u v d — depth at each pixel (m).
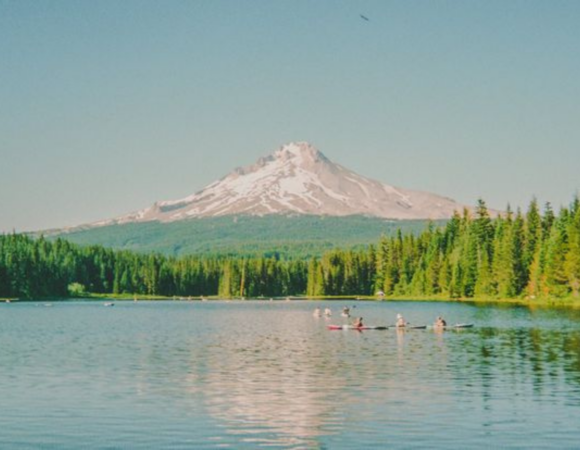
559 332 109.81
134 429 46.53
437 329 119.62
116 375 68.19
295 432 45.56
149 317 174.38
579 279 182.38
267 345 96.88
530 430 45.50
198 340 106.00
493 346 90.88
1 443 43.62
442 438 43.88
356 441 43.47
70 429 46.56
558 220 195.75
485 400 54.34
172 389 60.12
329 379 64.94
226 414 50.47
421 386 60.59
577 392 57.25
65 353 87.75
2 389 60.31
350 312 187.12
